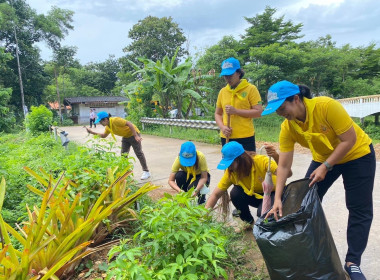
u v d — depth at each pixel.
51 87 42.94
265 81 23.69
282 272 2.12
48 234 2.85
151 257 2.47
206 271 2.43
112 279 2.59
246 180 3.17
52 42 39.12
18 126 27.06
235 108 3.70
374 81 28.14
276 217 2.32
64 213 2.87
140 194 3.55
